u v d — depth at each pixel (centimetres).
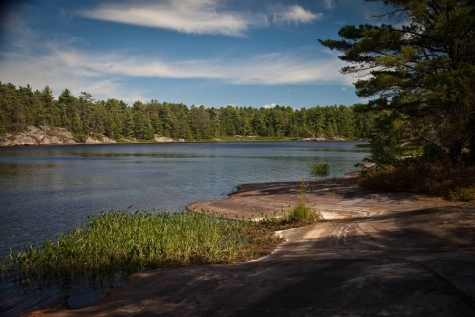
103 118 14538
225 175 2892
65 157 5616
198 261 761
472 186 1223
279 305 404
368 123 14450
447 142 1584
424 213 880
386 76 1592
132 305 487
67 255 794
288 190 1847
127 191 2070
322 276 489
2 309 586
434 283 402
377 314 345
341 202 1412
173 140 15862
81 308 529
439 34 1508
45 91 13238
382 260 543
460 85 1366
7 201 1739
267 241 914
